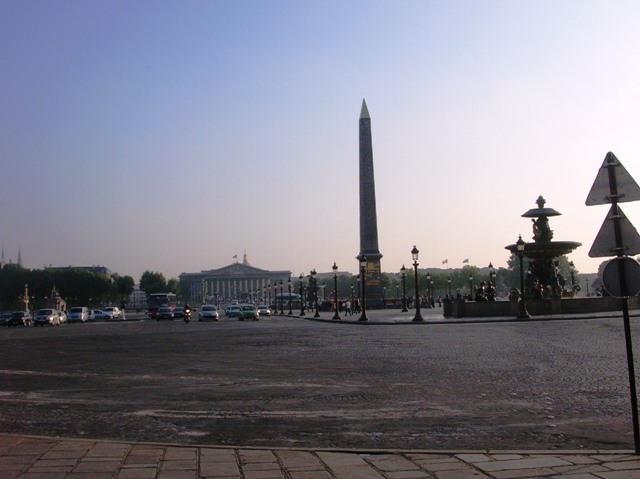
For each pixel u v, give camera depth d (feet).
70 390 56.18
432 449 33.17
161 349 102.99
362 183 307.99
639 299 207.31
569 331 119.24
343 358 80.12
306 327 176.35
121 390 55.72
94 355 93.91
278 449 32.60
